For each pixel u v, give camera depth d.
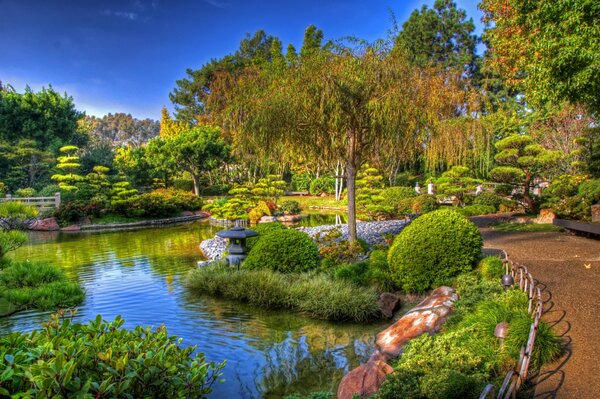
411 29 37.56
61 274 6.29
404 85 9.39
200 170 35.41
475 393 3.51
